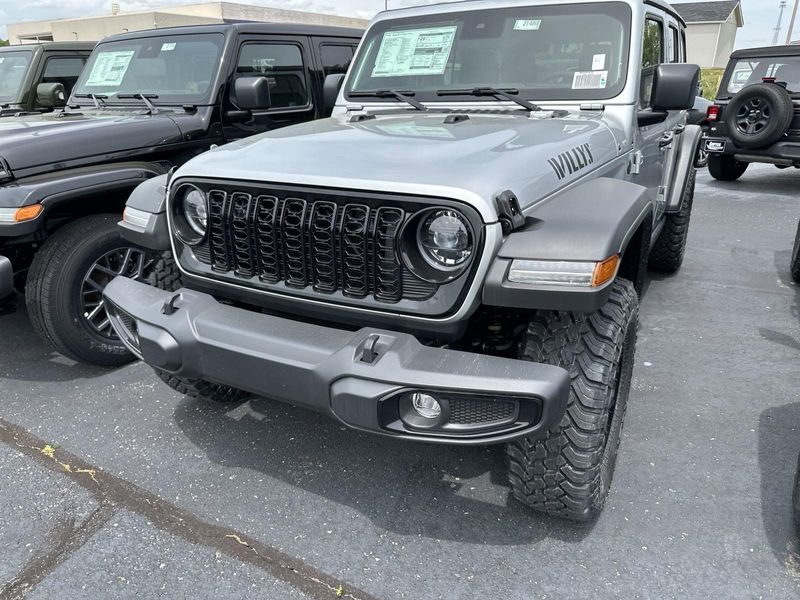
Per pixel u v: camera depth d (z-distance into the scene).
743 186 9.07
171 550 2.33
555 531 2.37
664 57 3.80
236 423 3.13
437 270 1.95
